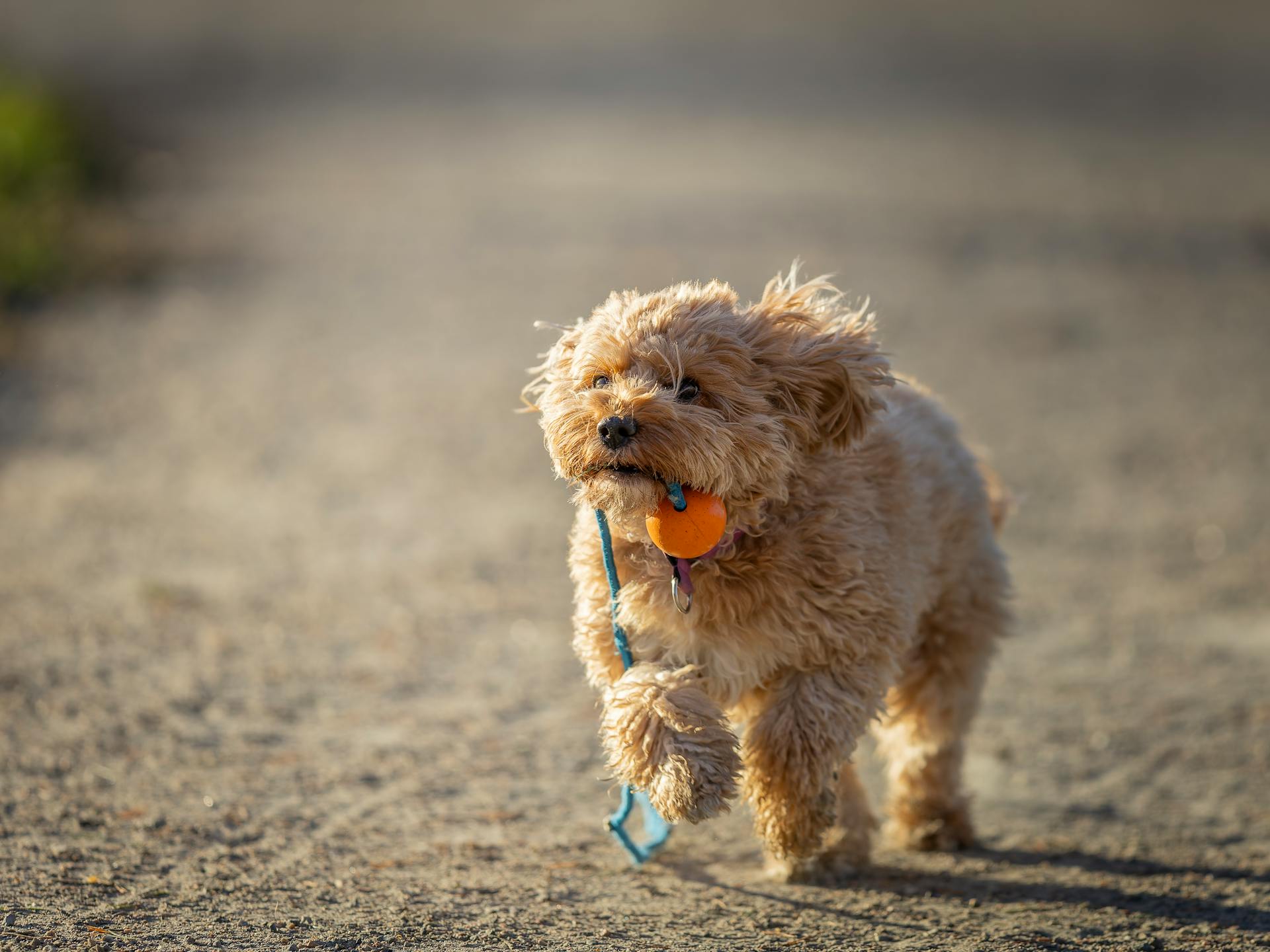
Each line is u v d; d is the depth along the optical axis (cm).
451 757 818
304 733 845
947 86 5812
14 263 2273
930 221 2934
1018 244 2731
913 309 2192
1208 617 1098
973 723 788
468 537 1259
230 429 1580
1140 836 747
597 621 626
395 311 2192
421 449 1528
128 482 1385
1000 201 3191
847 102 5253
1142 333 2084
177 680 916
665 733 575
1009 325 2109
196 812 719
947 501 702
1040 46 7381
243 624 1031
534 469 1471
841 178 3519
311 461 1479
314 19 8800
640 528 588
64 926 575
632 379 569
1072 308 2233
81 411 1631
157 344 1958
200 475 1416
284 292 2323
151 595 1076
